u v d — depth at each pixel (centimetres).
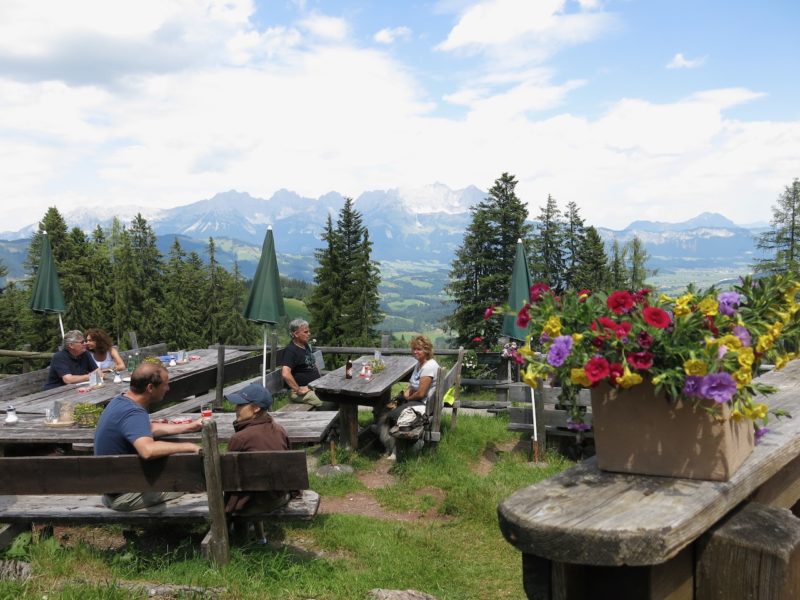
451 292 3212
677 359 183
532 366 202
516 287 865
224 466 419
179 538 508
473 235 3216
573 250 4056
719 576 171
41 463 414
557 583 165
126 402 448
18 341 4691
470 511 602
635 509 161
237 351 1170
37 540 459
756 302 209
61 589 371
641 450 187
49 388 843
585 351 193
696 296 201
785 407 258
